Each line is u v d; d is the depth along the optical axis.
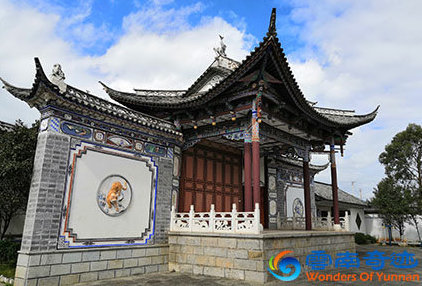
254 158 15.56
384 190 37.19
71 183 13.06
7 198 13.23
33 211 11.84
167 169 17.67
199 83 21.20
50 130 12.73
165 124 17.98
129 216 15.16
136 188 15.73
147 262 15.34
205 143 21.52
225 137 18.58
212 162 21.88
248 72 14.95
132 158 15.82
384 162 38.53
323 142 22.81
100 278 13.41
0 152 13.61
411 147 36.53
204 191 20.80
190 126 19.27
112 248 14.07
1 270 12.75
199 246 15.16
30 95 12.70
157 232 16.31
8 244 13.84
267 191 25.83
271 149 23.72
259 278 12.95
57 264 12.11
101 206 14.05
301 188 29.81
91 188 13.78
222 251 14.30
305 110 17.97
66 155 13.08
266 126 18.62
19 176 13.50
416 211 35.06
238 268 13.65
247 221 14.02
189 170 20.02
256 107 15.91
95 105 13.95
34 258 11.46
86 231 13.30
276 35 13.51
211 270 14.48
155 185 16.77
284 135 20.11
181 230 16.42
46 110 13.00
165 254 16.22
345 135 22.64
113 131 15.14
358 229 42.44
